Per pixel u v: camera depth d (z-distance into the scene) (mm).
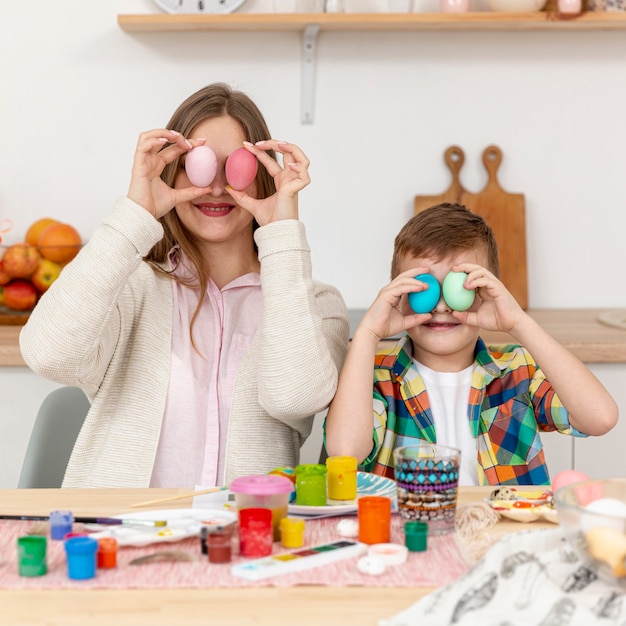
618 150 2693
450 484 1030
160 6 2494
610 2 2500
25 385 2141
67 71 2600
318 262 2688
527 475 1507
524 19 2461
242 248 1607
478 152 2674
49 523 1043
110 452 1438
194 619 796
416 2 2604
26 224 2639
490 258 1622
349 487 1135
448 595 811
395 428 1542
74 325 1330
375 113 2650
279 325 1365
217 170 1506
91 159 2631
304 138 2648
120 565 925
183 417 1473
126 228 1340
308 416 1456
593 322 2414
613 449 2156
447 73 2646
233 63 2613
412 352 1611
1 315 2406
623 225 2713
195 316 1536
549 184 2691
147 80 2609
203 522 1034
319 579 884
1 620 793
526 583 828
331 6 2494
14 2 2576
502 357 1600
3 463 2164
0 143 2617
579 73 2666
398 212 2682
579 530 855
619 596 820
